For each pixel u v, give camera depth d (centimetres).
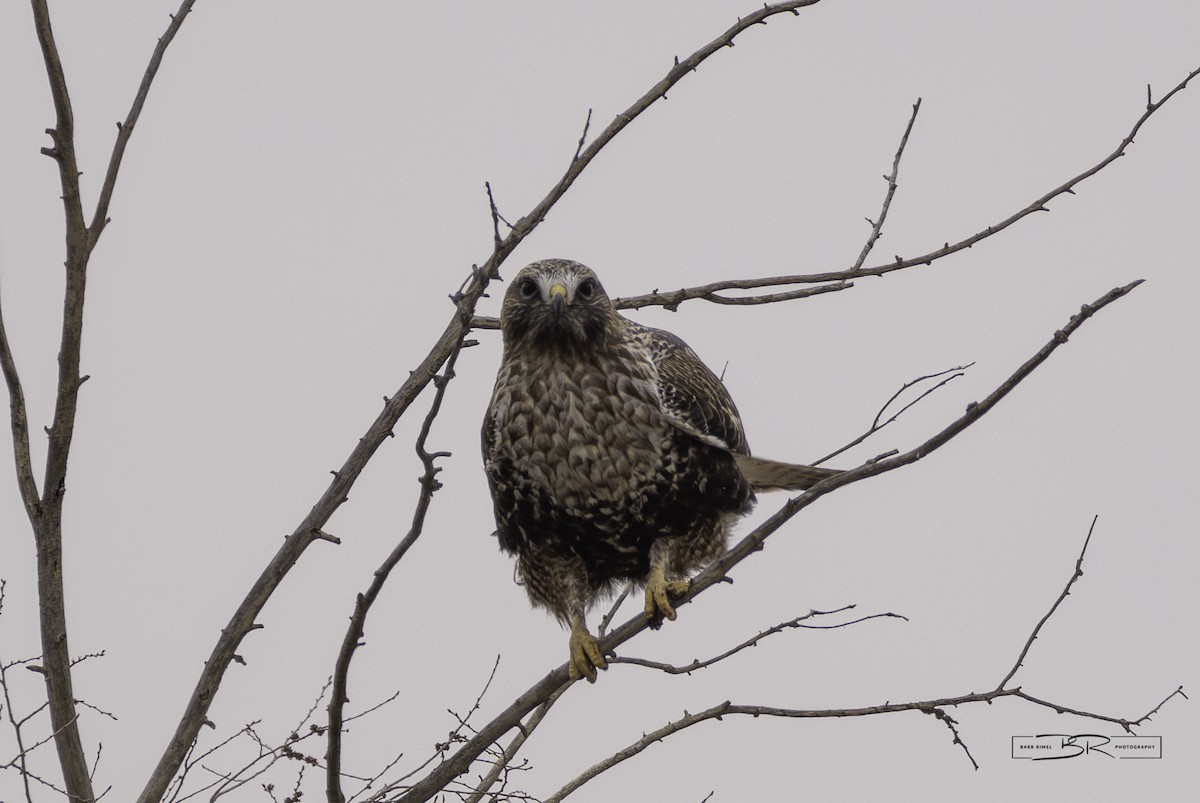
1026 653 1066
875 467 946
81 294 909
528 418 1205
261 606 1030
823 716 1049
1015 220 1189
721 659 1009
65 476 943
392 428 1067
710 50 1066
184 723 1008
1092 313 879
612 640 1146
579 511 1234
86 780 973
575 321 1174
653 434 1203
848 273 1224
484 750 1062
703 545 1262
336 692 951
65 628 962
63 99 880
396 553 897
